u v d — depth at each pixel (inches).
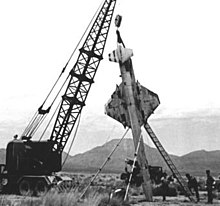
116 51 1037.2
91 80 1604.3
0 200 690.2
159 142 1037.8
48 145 1418.6
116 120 1044.5
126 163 1373.0
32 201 699.4
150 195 968.9
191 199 986.1
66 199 677.9
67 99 1576.0
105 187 1272.1
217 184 1529.3
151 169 1797.5
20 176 1373.0
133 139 1003.3
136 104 1027.3
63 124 1566.2
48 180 1290.6
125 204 820.6
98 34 1636.3
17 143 1396.4
